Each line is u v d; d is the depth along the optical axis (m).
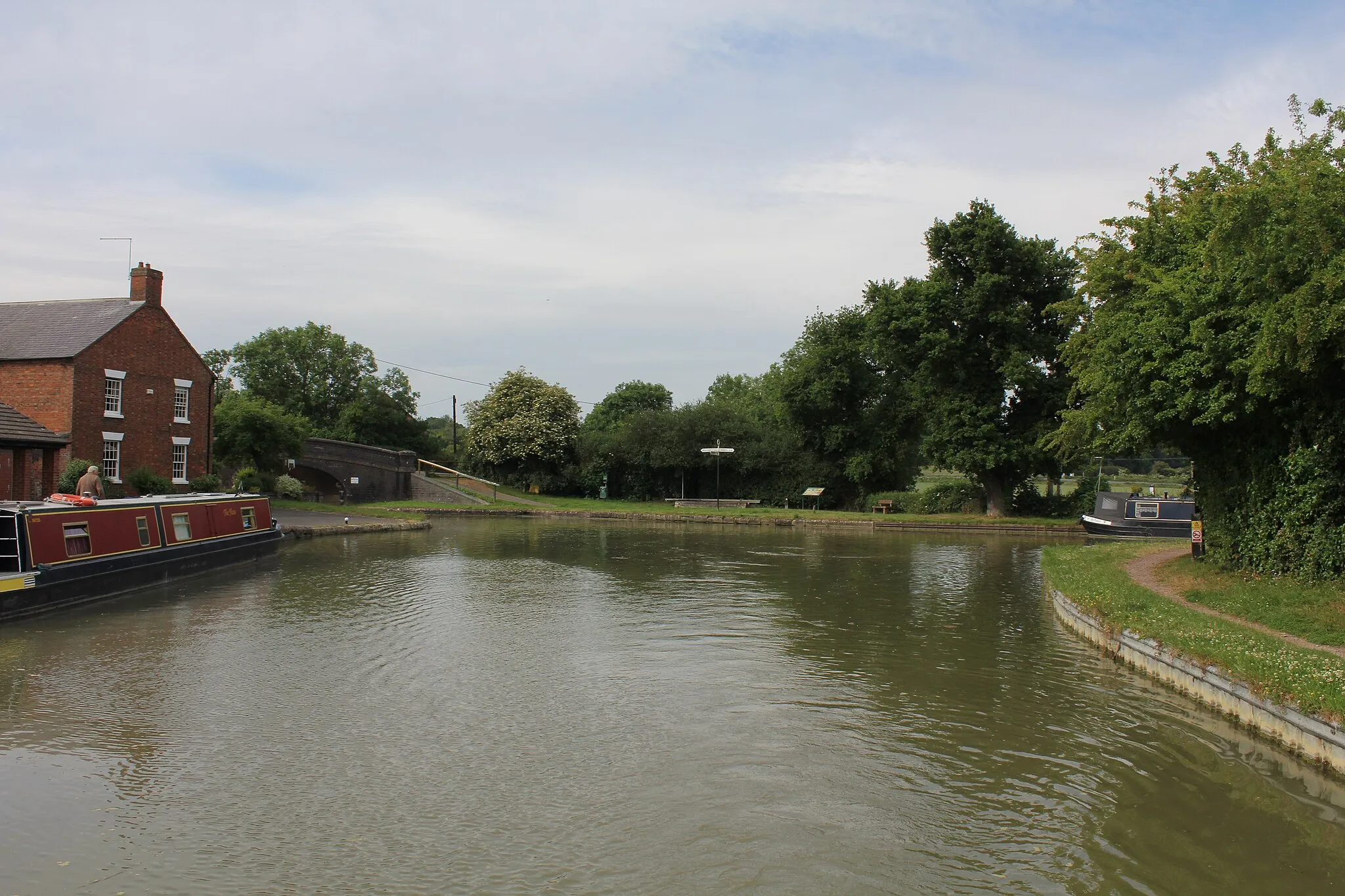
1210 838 7.62
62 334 31.50
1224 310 14.16
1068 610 16.47
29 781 8.65
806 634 15.59
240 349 74.19
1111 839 7.61
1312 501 14.06
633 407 91.00
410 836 7.51
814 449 52.00
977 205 40.06
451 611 17.59
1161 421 16.20
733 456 55.16
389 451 55.19
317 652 13.99
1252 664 10.32
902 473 52.41
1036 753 9.63
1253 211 11.95
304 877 6.83
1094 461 42.47
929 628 16.25
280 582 21.58
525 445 58.09
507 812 8.01
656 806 8.16
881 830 7.74
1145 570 19.50
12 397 30.30
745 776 8.94
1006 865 7.13
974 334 40.28
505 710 10.99
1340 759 8.36
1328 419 13.87
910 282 41.75
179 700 11.34
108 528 19.50
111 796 8.31
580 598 19.30
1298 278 12.69
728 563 26.22
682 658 13.70
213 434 41.09
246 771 8.92
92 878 6.81
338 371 75.88
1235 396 14.15
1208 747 9.78
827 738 10.06
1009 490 44.94
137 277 33.97
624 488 59.53
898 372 47.31
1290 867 7.10
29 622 16.36
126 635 15.17
